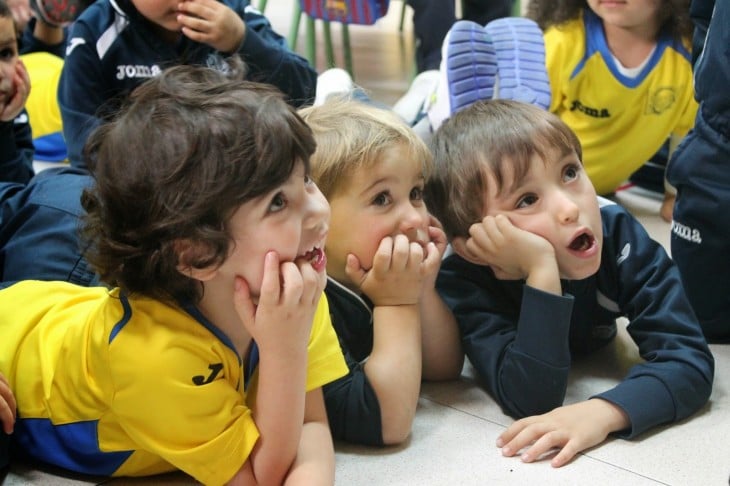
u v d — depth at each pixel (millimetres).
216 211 698
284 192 715
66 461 858
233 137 700
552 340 941
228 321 776
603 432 912
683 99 1682
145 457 838
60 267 1085
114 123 765
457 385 1084
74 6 2186
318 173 952
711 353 1062
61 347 841
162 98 735
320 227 750
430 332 1057
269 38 1726
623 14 1594
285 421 754
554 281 954
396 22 4223
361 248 958
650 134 1718
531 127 1001
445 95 1455
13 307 915
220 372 770
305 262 741
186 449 756
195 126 704
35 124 2025
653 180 1880
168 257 722
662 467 875
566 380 963
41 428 859
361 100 1159
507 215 996
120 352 756
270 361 740
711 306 1186
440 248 1012
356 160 946
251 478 770
